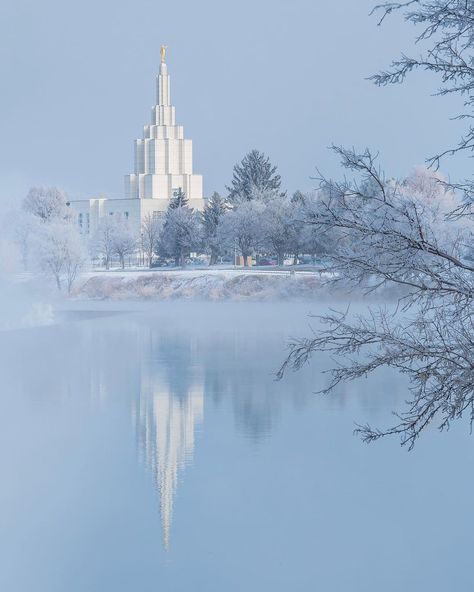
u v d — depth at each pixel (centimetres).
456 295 1041
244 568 2128
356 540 2305
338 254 1069
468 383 1003
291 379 5184
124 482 2920
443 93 1037
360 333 1078
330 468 3041
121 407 4369
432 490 2734
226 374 5516
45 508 2603
